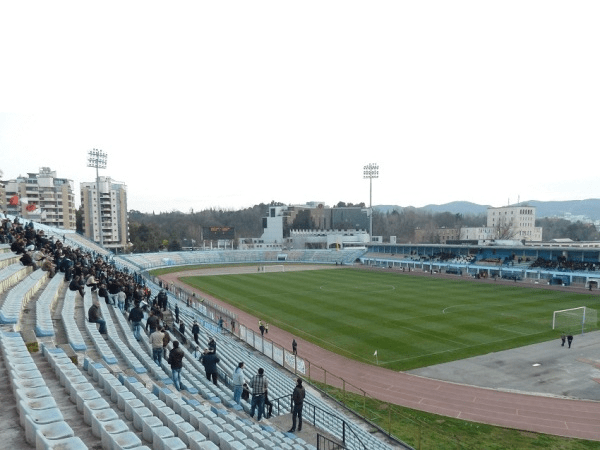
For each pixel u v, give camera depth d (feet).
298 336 131.64
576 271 225.76
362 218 557.33
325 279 260.01
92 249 262.88
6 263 85.51
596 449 66.23
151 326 63.93
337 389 89.45
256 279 264.52
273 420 53.88
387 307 167.32
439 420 76.43
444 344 118.93
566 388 89.25
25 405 22.24
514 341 120.78
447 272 291.58
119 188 463.42
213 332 123.34
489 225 625.82
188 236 629.92
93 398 27.76
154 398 35.55
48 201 421.18
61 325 60.29
